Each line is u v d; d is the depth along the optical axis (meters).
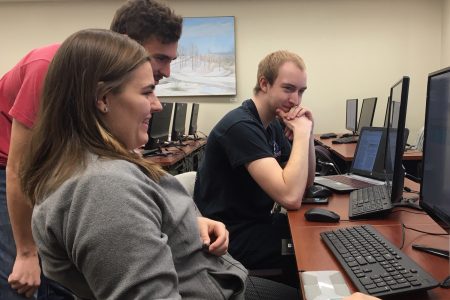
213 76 6.02
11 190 1.14
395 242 1.10
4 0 5.96
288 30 5.99
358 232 1.12
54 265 0.76
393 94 1.52
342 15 5.92
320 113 6.09
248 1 5.96
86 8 6.05
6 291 1.25
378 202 1.41
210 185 1.61
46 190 0.73
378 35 5.90
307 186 1.69
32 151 0.78
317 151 3.01
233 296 0.95
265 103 1.68
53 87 0.77
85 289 0.76
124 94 0.78
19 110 1.14
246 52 6.05
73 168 0.72
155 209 0.75
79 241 0.66
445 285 0.83
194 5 6.00
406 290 0.78
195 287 0.87
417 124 5.95
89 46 0.77
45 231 0.72
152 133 3.79
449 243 1.06
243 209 1.59
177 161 3.70
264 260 1.50
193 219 0.91
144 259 0.67
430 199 1.04
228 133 1.53
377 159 1.92
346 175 2.10
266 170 1.45
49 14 6.08
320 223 1.32
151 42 1.18
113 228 0.66
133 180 0.72
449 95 0.92
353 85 6.01
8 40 6.16
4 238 1.31
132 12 1.17
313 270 0.93
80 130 0.76
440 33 5.79
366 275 0.86
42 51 1.24
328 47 5.98
